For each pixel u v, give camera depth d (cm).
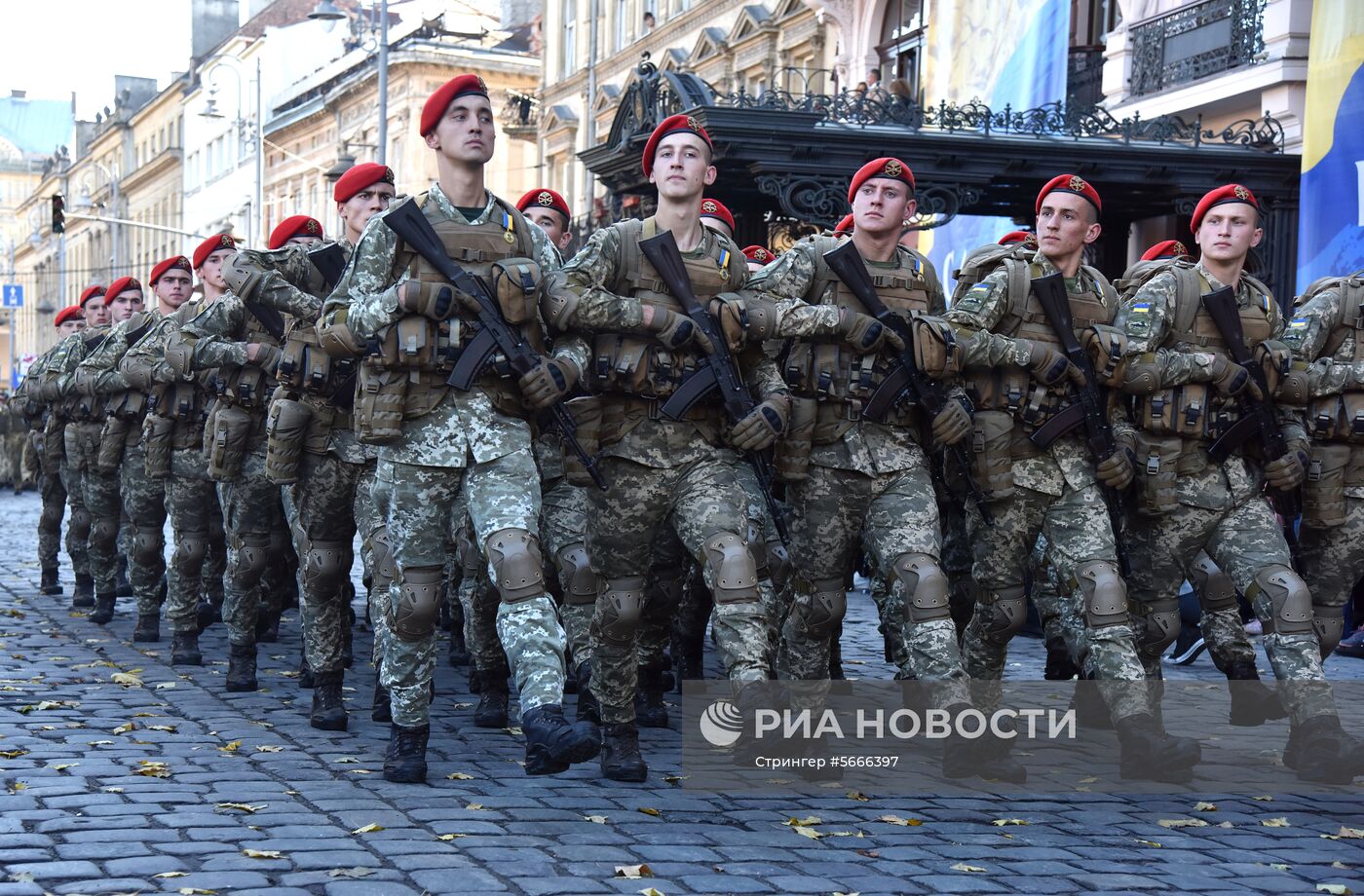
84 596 1109
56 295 10294
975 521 614
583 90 3456
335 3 5962
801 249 579
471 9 5297
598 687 564
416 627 546
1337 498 663
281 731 655
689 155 545
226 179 6625
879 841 489
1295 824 528
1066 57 1373
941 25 1545
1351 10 1175
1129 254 1616
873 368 563
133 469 926
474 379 520
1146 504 618
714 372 532
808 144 1191
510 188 4650
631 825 498
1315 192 1207
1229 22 1509
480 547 519
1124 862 475
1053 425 592
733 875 446
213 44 7644
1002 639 620
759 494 597
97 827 480
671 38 3014
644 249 532
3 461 2580
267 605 946
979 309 586
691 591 755
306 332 670
